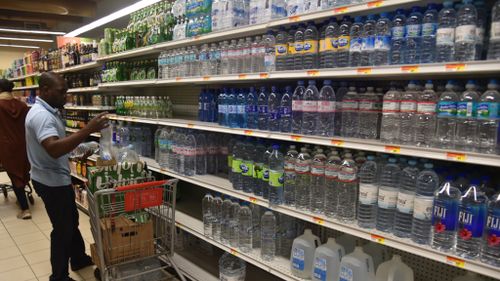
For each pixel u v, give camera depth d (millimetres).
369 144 1622
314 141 1854
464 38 1379
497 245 1291
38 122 2344
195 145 2947
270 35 2146
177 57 3057
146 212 2525
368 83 2127
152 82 3205
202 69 2754
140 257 2430
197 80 2645
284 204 2082
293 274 2055
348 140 1710
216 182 2668
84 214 4551
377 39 1636
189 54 2922
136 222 2408
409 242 1503
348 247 2205
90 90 4688
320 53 1963
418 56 1587
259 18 2236
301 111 2078
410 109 1575
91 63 4547
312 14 1817
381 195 1649
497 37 1321
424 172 1622
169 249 2586
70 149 2340
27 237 3891
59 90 2525
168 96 3828
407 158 1747
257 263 2221
